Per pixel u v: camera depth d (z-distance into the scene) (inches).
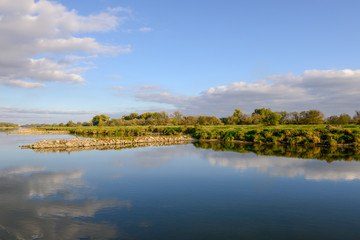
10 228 546.6
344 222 586.9
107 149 1996.8
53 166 1250.6
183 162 1358.3
